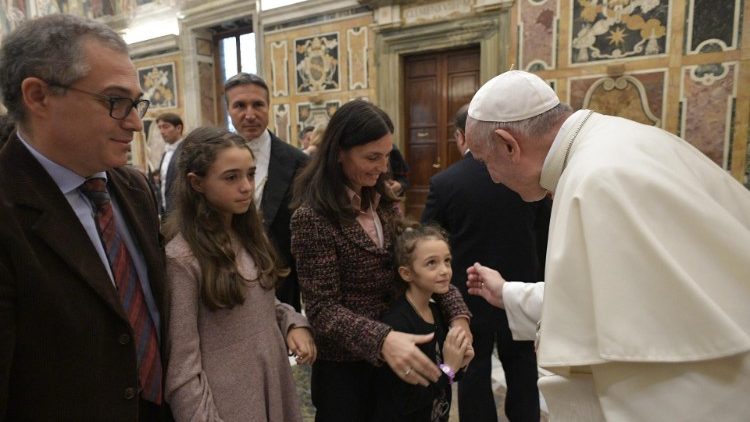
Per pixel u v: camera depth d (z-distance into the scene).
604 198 0.94
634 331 0.86
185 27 8.31
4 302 0.86
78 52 0.92
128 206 1.20
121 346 1.01
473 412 2.07
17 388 0.91
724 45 4.19
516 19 5.19
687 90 4.39
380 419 1.51
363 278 1.50
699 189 0.96
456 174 2.09
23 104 0.95
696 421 0.85
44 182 0.98
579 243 0.96
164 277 1.21
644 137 1.07
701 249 0.90
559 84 5.02
